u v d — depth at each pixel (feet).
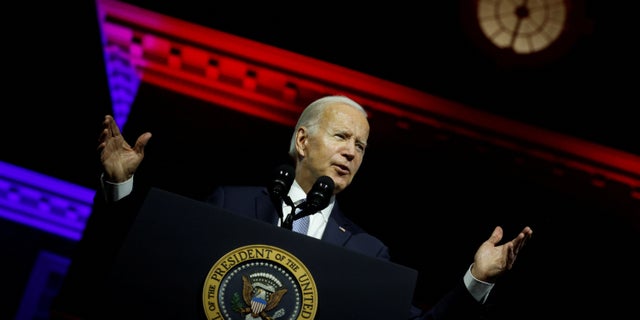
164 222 8.36
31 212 33.68
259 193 10.82
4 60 34.17
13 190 33.68
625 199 34.88
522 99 36.17
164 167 34.17
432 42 36.63
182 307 7.99
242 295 8.05
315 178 11.60
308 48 36.22
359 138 11.78
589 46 36.04
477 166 35.45
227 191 10.84
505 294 32.14
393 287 8.51
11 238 33.12
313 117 12.01
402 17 36.76
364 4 36.78
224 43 35.65
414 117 35.70
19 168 33.71
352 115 11.89
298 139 12.05
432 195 34.81
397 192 34.71
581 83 36.09
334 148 11.55
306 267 8.36
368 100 35.83
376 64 36.29
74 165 34.35
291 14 36.58
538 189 35.22
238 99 35.70
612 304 32.48
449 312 9.91
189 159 34.47
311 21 36.63
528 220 34.42
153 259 8.16
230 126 35.37
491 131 35.47
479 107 35.86
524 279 32.86
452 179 35.22
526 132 35.27
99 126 34.73
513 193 35.12
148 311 7.95
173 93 35.45
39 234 33.60
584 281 32.91
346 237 10.89
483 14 36.50
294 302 8.13
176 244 8.26
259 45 35.68
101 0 34.81
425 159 35.45
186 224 8.38
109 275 8.03
